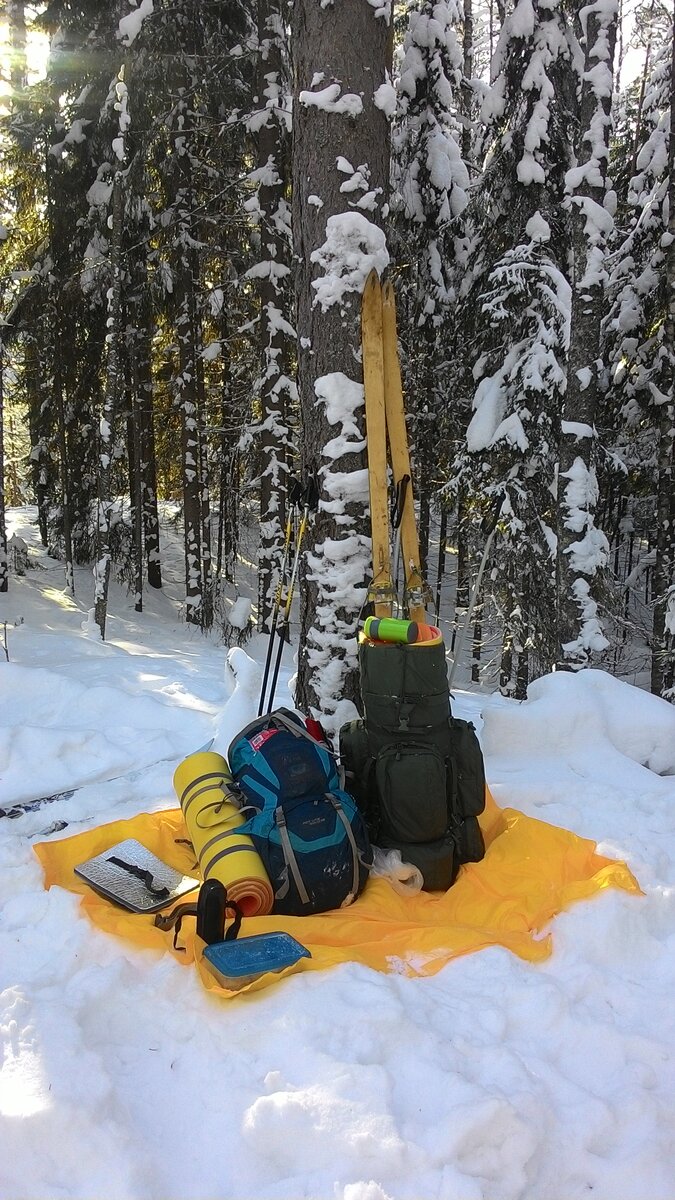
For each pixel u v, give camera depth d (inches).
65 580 578.6
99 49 427.8
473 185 441.1
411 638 128.4
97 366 535.5
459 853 129.5
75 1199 66.3
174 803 152.9
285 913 114.0
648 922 110.9
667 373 418.6
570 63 390.0
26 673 229.6
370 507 158.6
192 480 520.4
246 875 109.3
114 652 358.9
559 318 378.3
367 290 154.6
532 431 396.5
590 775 171.6
